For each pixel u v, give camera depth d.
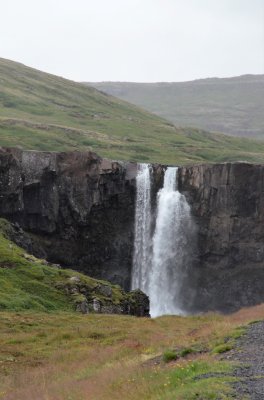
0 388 34.56
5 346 48.62
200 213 127.44
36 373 38.16
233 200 125.50
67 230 118.12
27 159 113.62
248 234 124.88
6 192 109.00
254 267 124.56
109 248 124.25
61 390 29.98
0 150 109.38
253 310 69.12
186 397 21.88
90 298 74.62
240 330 38.75
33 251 109.50
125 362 35.81
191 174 128.62
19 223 111.94
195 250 127.69
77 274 82.25
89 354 43.31
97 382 29.80
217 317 66.81
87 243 121.31
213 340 36.88
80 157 119.88
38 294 71.00
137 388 25.44
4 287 69.19
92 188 119.56
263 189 123.94
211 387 22.77
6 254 80.25
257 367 26.55
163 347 40.84
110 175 121.38
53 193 115.44
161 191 128.12
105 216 122.94
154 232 127.88
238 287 125.12
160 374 27.69
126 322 62.47
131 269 126.12
